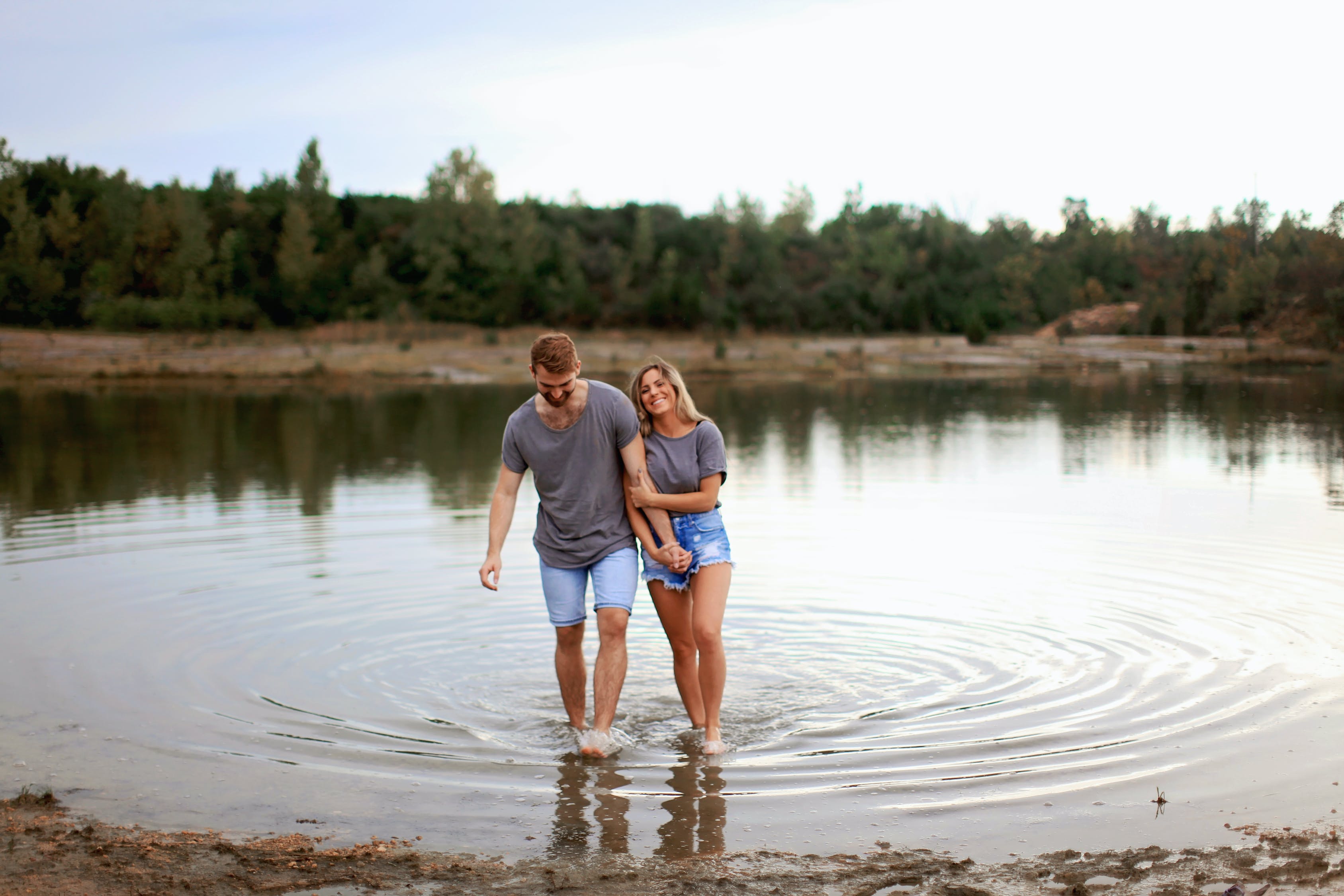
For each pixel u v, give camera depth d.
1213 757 4.03
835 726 4.50
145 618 6.08
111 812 3.65
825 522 9.11
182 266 60.22
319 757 4.17
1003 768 3.99
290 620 6.06
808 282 82.69
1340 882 3.08
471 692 4.97
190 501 10.48
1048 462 13.44
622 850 3.39
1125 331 62.66
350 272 69.19
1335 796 3.68
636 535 4.69
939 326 77.00
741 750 4.26
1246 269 56.25
